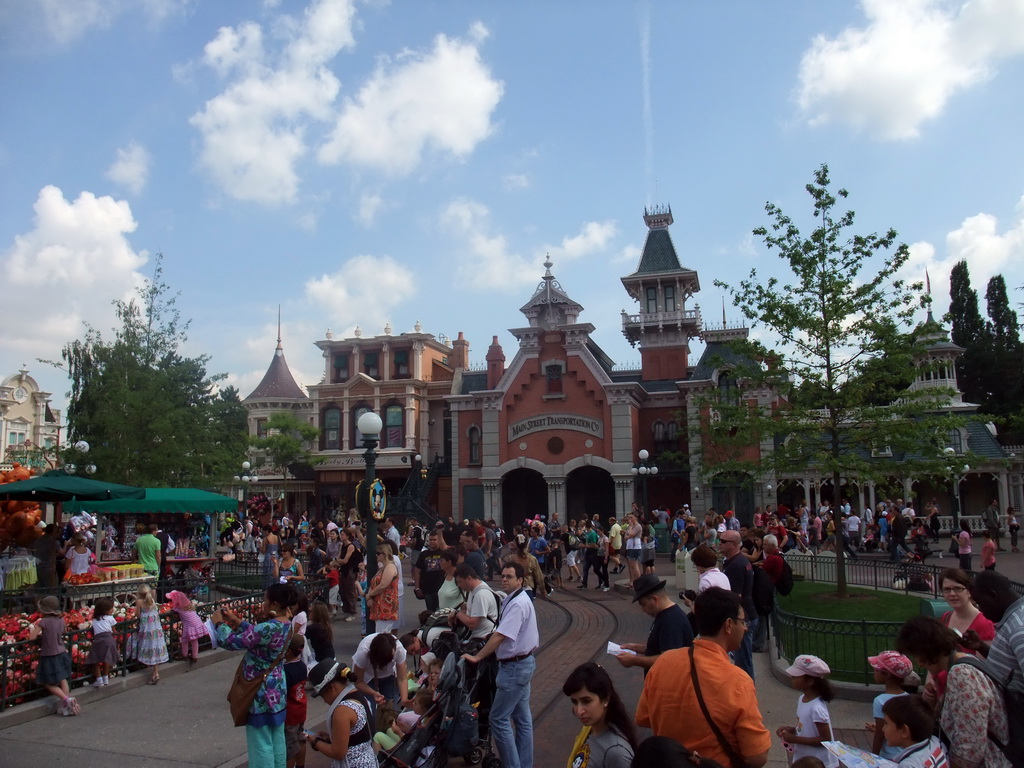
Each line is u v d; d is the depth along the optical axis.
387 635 8.49
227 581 24.09
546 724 9.88
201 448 31.98
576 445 46.19
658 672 4.61
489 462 47.50
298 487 57.03
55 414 59.47
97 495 16.47
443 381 57.62
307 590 17.41
